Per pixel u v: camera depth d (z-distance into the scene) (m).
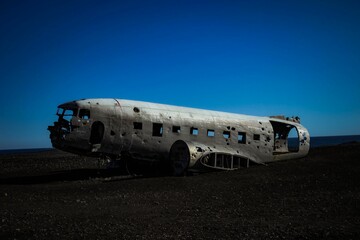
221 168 15.80
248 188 11.48
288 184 11.97
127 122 15.66
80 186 12.23
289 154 20.08
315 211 8.15
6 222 7.16
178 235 6.21
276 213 8.04
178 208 8.67
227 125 18.55
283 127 22.56
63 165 23.00
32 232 6.42
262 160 19.31
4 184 13.60
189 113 17.81
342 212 7.98
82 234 6.28
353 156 17.61
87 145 14.66
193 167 15.09
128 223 7.11
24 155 37.12
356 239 5.89
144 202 9.44
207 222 7.19
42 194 10.71
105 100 15.79
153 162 16.42
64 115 14.75
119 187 11.84
